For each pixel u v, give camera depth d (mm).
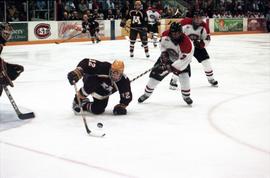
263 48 16000
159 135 4887
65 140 4648
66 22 17828
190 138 4785
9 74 5406
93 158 4086
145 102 6637
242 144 4586
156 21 15805
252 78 9172
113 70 5324
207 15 23219
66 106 6297
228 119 5668
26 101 6625
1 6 16875
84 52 13961
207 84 8406
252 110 6199
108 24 19047
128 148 4398
